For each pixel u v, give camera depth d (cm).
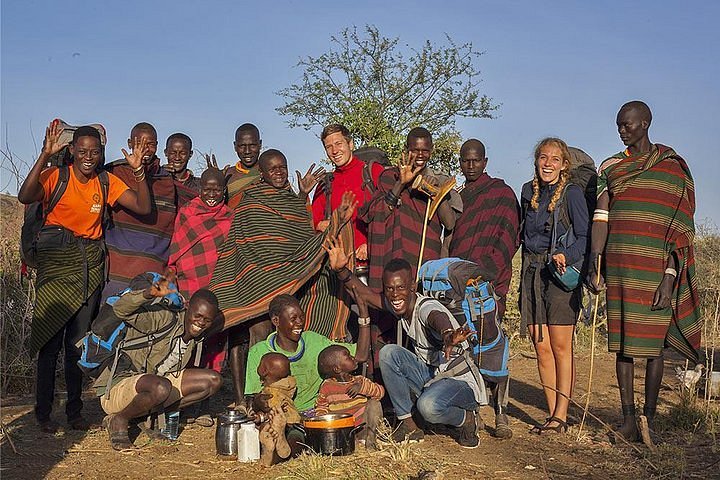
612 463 552
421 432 597
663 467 538
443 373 580
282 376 561
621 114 612
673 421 658
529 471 535
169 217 708
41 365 634
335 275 677
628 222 604
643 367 930
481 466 542
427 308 569
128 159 657
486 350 605
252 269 664
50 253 634
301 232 686
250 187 706
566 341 641
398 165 664
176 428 616
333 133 714
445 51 1916
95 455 566
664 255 601
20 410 702
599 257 609
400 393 588
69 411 642
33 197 619
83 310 648
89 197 643
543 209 639
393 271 564
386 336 665
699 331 620
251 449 548
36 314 629
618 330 610
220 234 696
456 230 679
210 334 639
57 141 616
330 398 576
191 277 687
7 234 947
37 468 535
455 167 1625
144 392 574
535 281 644
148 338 595
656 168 607
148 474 524
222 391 805
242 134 773
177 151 741
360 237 715
